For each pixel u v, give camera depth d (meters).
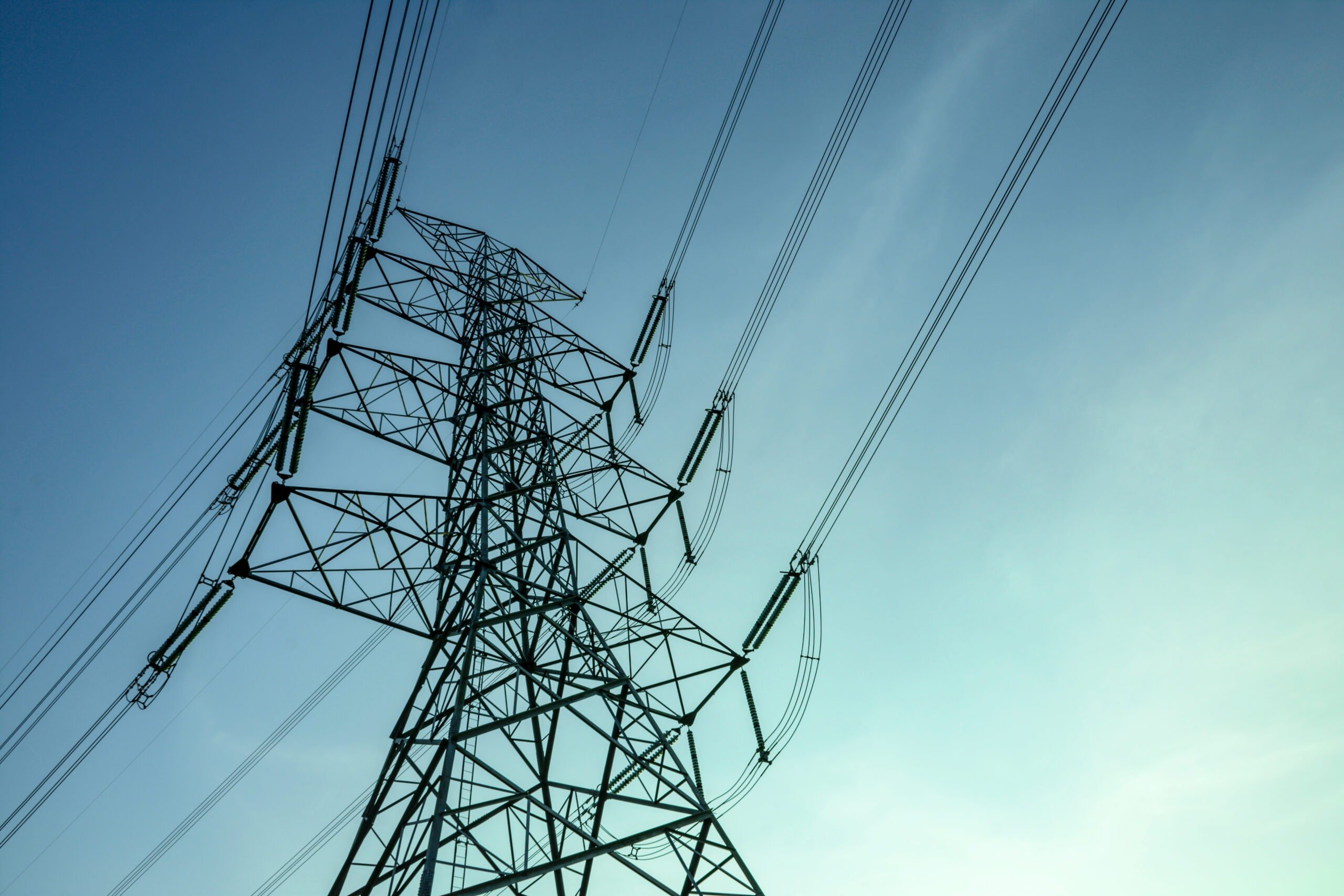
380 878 12.19
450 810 10.41
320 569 14.99
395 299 21.42
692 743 17.56
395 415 18.58
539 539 15.52
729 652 18.33
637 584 18.16
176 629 16.08
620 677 12.84
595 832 13.87
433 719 13.40
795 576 19.20
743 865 10.90
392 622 14.86
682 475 23.20
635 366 26.25
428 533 15.96
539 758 14.28
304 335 16.67
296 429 16.25
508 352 21.45
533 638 15.15
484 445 17.08
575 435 22.41
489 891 9.42
